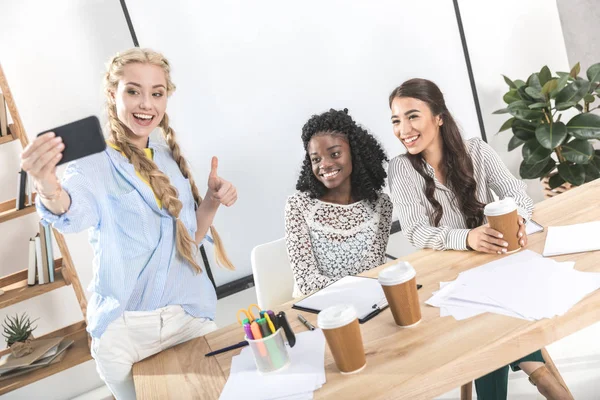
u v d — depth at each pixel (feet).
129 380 5.33
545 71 11.69
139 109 5.58
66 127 4.34
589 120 10.89
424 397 3.73
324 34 11.63
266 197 11.53
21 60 10.12
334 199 6.84
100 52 10.42
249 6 11.10
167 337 5.45
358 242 6.68
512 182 6.77
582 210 5.99
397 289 4.33
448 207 6.88
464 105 12.82
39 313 10.53
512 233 5.34
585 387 7.09
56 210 4.84
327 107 11.78
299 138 11.65
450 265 5.45
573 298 4.23
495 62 13.00
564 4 13.02
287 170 11.62
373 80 12.05
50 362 9.29
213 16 10.91
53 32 10.21
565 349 8.13
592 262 4.73
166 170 6.00
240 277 11.43
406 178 6.76
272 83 11.39
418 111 6.61
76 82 10.39
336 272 6.67
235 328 5.38
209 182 6.06
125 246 5.42
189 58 10.85
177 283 5.58
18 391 10.49
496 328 4.09
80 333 10.19
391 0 12.01
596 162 11.45
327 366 4.15
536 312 4.16
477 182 7.02
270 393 3.96
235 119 11.22
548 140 10.61
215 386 4.30
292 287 7.30
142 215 5.47
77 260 10.64
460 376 3.82
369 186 6.73
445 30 12.46
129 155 5.57
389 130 12.24
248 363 4.52
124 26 10.47
